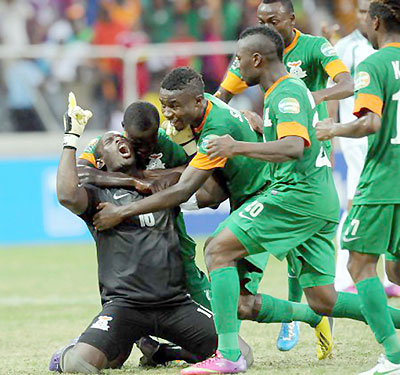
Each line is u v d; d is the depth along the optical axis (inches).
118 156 711.7
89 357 676.1
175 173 723.4
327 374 658.2
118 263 701.3
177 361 751.1
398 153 626.5
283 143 633.6
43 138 1812.3
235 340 664.4
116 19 1998.0
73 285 1284.4
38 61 1823.3
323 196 673.6
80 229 1820.9
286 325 780.6
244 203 709.3
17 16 2020.2
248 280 705.0
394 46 637.9
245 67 673.6
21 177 1790.1
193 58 1811.0
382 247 634.8
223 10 1987.0
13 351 832.3
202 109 684.1
